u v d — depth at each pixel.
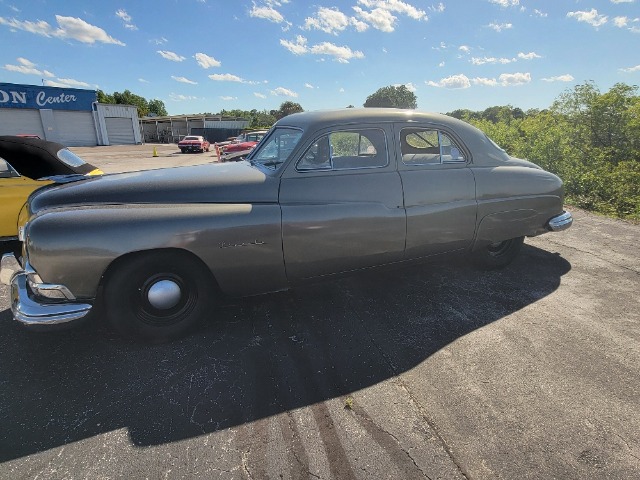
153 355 2.76
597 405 2.23
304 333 3.02
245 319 3.23
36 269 2.53
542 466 1.84
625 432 2.04
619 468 1.83
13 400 2.32
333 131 3.17
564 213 4.27
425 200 3.39
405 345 2.86
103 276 2.66
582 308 3.37
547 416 2.15
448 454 1.92
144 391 2.40
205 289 2.90
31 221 2.59
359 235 3.16
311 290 3.75
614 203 7.21
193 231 2.67
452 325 3.12
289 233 2.93
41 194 2.98
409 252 3.44
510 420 2.13
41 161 5.26
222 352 2.79
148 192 2.88
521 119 12.77
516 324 3.12
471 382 2.44
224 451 1.95
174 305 2.83
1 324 3.19
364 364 2.64
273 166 3.20
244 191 2.94
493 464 1.86
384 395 2.34
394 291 3.73
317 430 2.08
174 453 1.94
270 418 2.17
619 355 2.70
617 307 3.38
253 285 3.00
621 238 5.25
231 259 2.82
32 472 1.83
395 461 1.88
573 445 1.96
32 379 2.51
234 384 2.46
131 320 2.77
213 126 57.16
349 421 2.14
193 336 2.98
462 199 3.56
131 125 41.44
